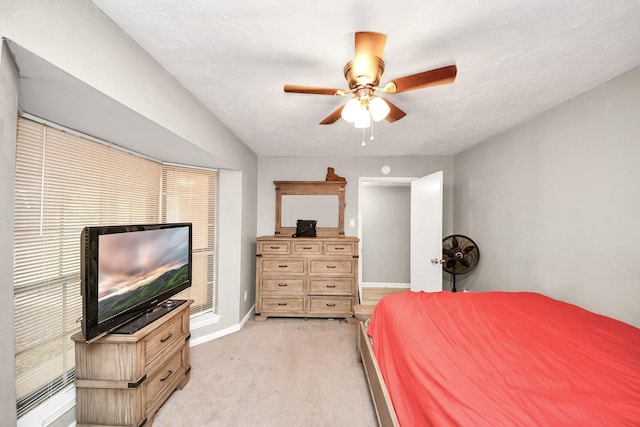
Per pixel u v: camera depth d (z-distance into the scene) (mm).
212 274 2998
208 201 2943
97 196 1850
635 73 1555
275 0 1061
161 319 1731
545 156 2188
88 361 1511
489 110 2180
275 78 1688
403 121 2438
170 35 1294
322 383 2078
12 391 875
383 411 1377
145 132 1694
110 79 1198
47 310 1519
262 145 3266
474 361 1119
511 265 2594
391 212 5090
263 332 3008
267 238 3336
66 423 1531
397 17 1158
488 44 1348
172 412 1769
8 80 855
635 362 1096
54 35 951
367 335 2084
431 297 2008
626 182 1594
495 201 2840
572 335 1346
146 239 1804
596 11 1120
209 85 1781
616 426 753
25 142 1400
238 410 1789
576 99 1917
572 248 1941
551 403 845
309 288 3316
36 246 1466
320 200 3768
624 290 1606
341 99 1976
